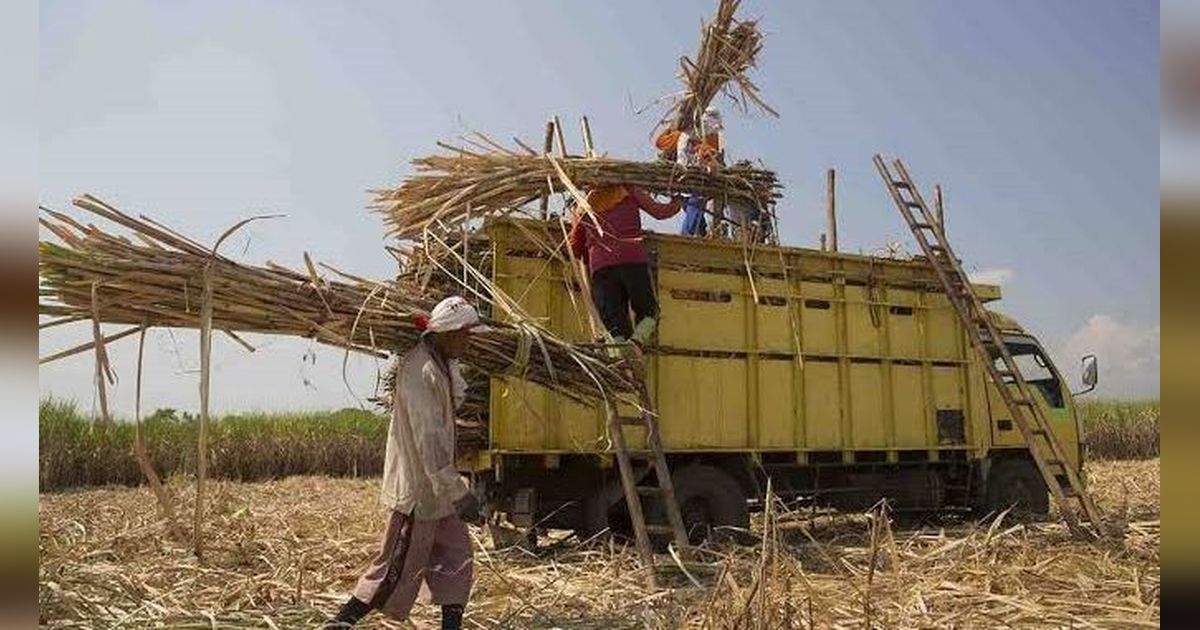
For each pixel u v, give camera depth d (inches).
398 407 200.8
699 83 369.4
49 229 196.2
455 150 305.0
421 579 197.9
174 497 597.0
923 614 214.5
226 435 970.1
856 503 416.8
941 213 435.2
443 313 203.2
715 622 185.3
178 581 257.1
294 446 1006.4
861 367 402.0
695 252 367.2
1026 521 426.9
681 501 352.2
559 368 273.4
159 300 205.2
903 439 409.1
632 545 343.9
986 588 245.3
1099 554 308.2
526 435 328.8
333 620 193.9
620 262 317.7
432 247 316.8
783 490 390.0
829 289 397.1
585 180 307.7
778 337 381.4
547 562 310.5
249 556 306.0
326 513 486.3
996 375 398.0
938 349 424.5
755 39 367.9
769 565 190.5
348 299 224.8
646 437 347.6
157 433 920.9
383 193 313.4
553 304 335.3
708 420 361.7
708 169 329.7
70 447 851.4
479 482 351.3
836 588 242.7
